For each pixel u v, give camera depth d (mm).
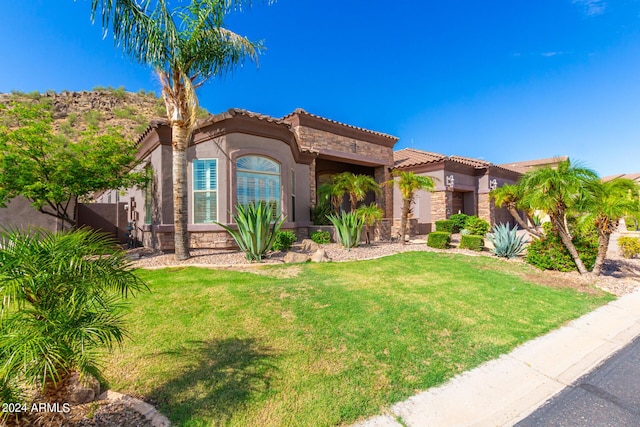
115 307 3096
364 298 6582
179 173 10320
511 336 5207
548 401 3604
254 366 3951
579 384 3963
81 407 3051
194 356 4156
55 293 2533
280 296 6473
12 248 2498
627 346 5078
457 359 4422
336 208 17906
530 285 8219
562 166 8953
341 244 13344
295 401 3330
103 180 11602
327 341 4676
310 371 3912
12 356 2111
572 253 9359
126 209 17422
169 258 10742
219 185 12398
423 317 5711
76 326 2479
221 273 8508
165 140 12727
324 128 19422
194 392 3410
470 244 13539
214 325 5070
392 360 4273
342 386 3639
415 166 22516
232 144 12539
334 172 22500
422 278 8500
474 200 24172
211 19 9562
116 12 8383
